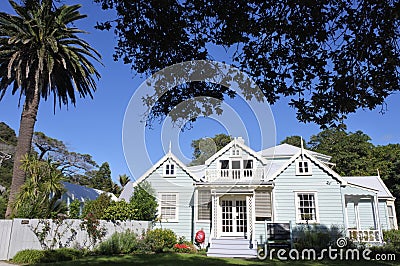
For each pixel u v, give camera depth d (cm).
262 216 1666
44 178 1366
